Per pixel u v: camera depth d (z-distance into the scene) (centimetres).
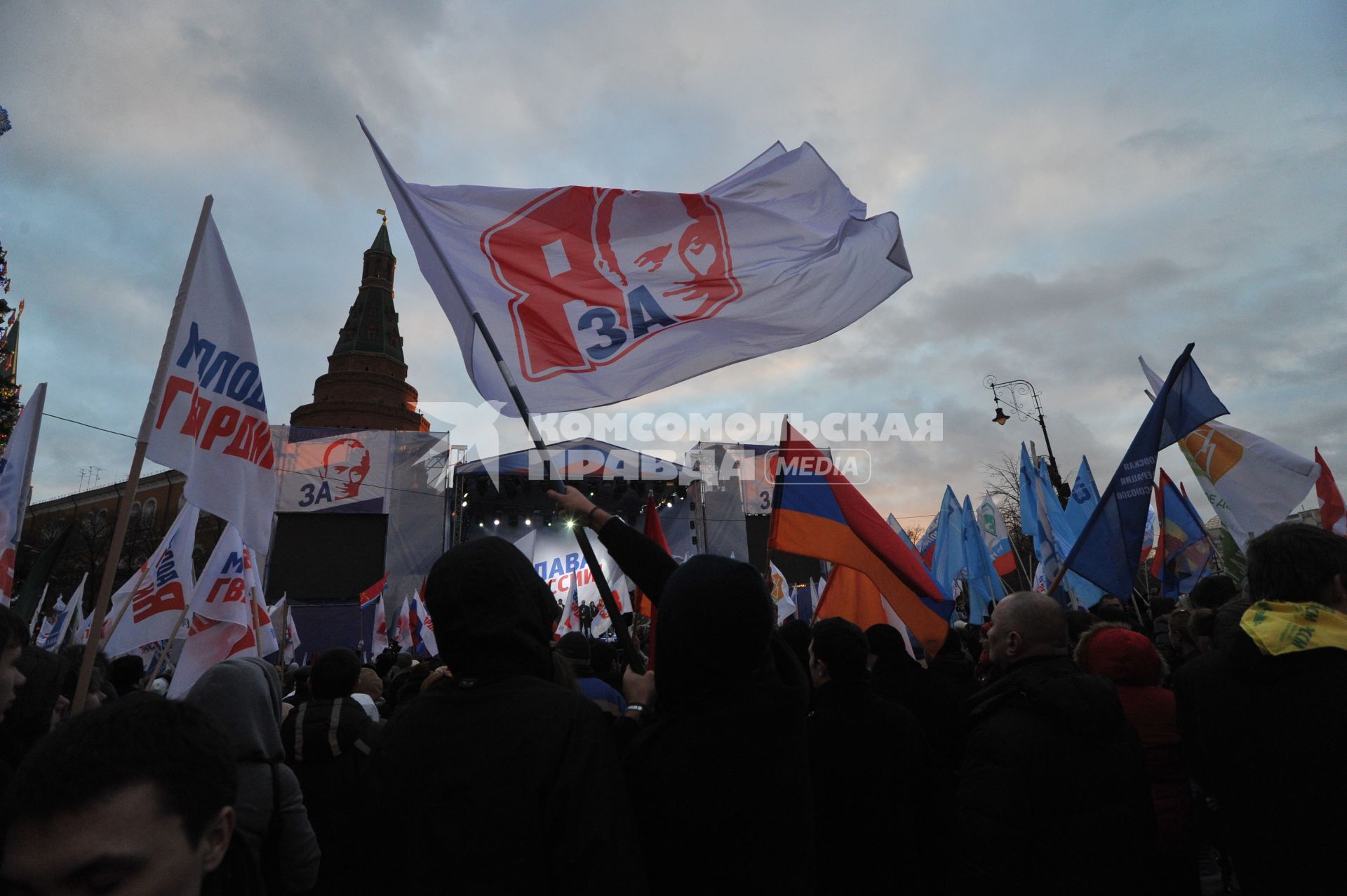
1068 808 228
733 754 163
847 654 303
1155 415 540
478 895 142
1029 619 266
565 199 388
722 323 391
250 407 412
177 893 106
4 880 101
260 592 720
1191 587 1041
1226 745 209
